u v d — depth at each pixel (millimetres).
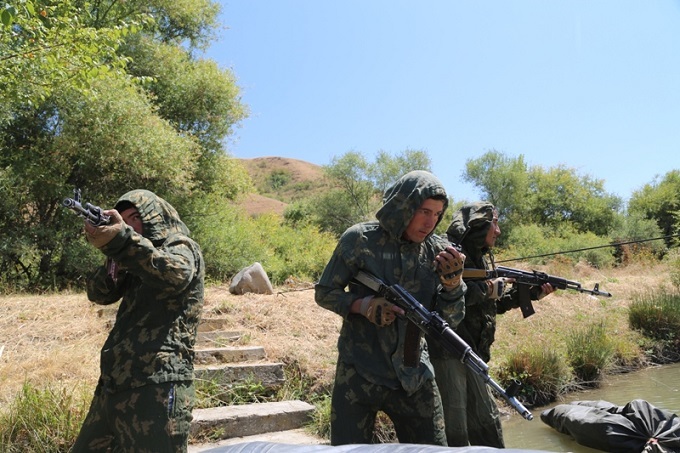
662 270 18453
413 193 3166
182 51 18328
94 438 2902
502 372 8211
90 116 12531
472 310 4133
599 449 5633
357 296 3195
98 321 6820
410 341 3064
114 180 13688
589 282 15742
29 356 5762
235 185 18203
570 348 9414
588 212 39969
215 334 6754
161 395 2807
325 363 6562
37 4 8539
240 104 18234
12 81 9133
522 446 5906
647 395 7984
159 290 2922
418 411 3135
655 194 41812
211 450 1762
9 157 12555
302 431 5371
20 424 4340
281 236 18547
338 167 36688
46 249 12344
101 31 9273
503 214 40031
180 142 14078
